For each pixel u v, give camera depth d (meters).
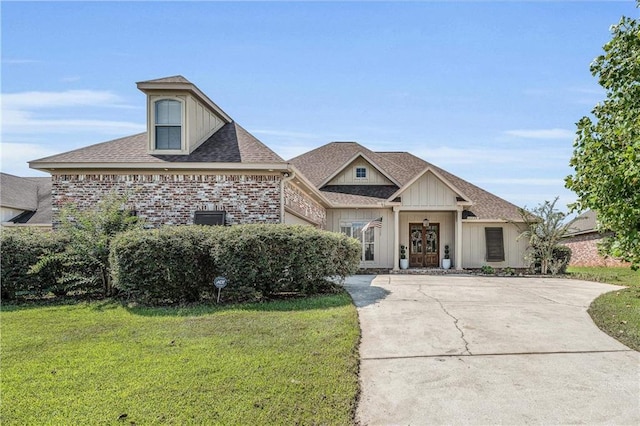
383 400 4.53
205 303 9.48
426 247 20.28
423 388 4.85
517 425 3.98
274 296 10.38
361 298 10.41
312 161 23.55
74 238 10.45
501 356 5.96
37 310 9.07
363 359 5.85
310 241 10.19
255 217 12.82
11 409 4.15
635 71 6.29
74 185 13.15
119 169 13.02
